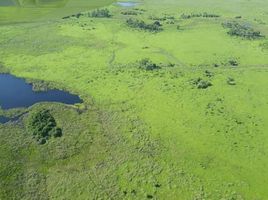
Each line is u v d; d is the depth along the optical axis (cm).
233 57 10175
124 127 6781
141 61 9519
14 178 5456
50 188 5322
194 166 5853
